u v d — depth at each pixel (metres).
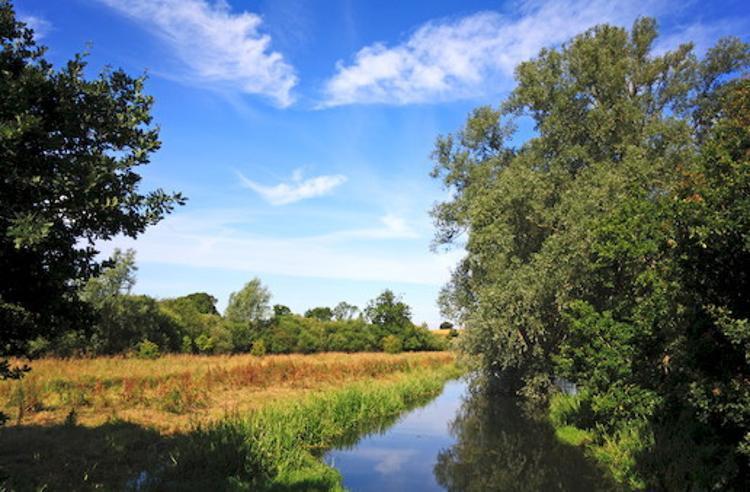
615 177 18.64
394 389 25.02
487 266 23.28
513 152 29.95
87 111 5.73
